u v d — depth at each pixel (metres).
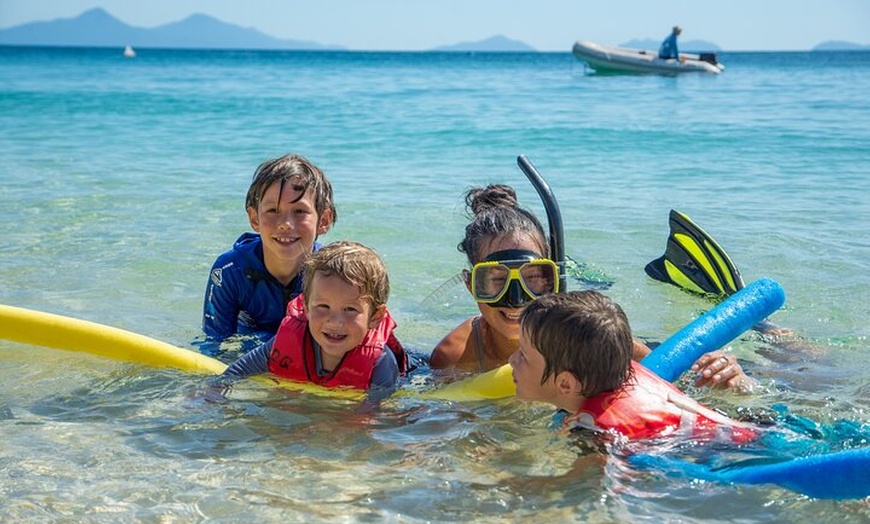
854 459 2.47
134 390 3.51
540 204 7.53
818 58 103.56
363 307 3.41
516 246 3.64
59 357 3.87
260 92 25.20
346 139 12.66
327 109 18.45
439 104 20.05
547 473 2.79
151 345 3.62
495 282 3.59
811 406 3.35
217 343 4.17
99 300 4.87
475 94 24.42
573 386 2.98
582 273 5.30
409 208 7.16
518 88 27.83
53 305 4.75
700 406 3.07
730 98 21.88
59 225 6.55
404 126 14.48
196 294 5.02
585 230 6.48
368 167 9.82
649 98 22.16
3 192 7.92
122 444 3.02
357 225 6.54
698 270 5.02
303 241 4.02
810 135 12.77
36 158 10.42
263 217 4.00
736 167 9.80
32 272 5.34
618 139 12.59
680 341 3.45
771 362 3.92
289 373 3.54
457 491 2.68
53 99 21.12
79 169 9.49
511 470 2.82
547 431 3.11
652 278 5.30
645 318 4.66
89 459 2.89
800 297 4.89
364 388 3.51
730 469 2.75
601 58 36.69
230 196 7.81
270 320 4.26
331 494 2.67
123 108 18.56
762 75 39.09
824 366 3.87
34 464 2.85
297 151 11.30
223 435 3.11
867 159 10.28
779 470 2.60
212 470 2.82
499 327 3.71
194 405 3.37
